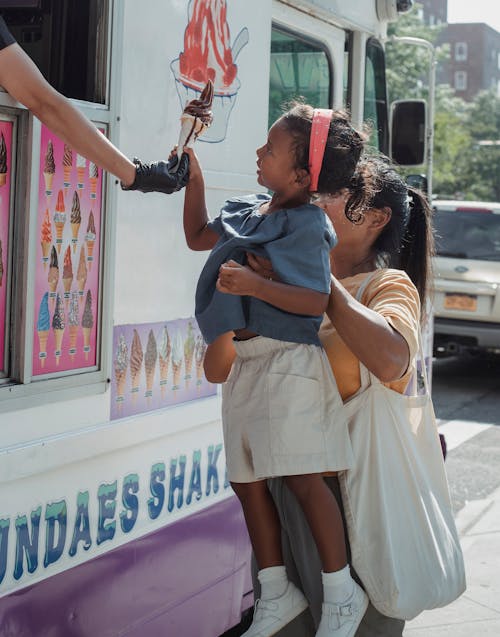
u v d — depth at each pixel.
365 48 4.36
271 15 3.41
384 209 2.54
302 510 2.31
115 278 2.64
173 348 2.90
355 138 2.21
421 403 2.37
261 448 2.18
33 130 2.25
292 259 2.10
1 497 2.28
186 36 2.88
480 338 10.21
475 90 84.25
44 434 2.40
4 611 2.30
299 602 2.36
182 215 2.90
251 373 2.21
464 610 4.76
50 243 2.34
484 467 7.31
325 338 2.36
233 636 3.79
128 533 2.73
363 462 2.28
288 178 2.19
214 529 3.17
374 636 2.39
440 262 10.33
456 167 53.38
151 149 2.76
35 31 2.79
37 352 2.34
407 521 2.29
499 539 5.74
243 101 3.22
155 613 2.89
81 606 2.56
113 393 2.65
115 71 2.59
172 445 2.91
